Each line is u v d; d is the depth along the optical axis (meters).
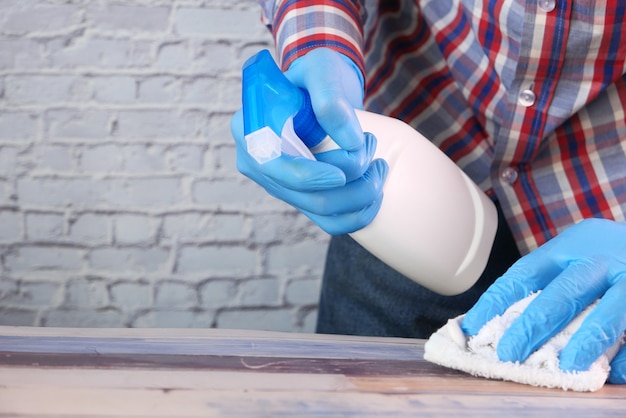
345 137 0.62
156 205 1.87
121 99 1.81
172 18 1.78
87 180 1.85
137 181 1.85
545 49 0.78
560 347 0.60
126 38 1.79
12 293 1.90
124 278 1.91
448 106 0.95
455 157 0.96
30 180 1.84
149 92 1.81
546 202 0.89
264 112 0.60
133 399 0.49
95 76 1.80
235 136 0.71
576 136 0.86
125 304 1.92
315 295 1.93
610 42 0.77
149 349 0.60
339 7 0.82
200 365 0.57
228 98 1.83
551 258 0.69
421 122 0.98
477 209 0.77
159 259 1.90
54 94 1.80
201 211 1.88
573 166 0.87
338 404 0.51
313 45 0.79
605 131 0.85
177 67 1.80
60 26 1.77
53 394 0.49
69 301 1.91
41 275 1.90
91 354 0.58
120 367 0.55
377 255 0.75
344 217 0.69
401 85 0.99
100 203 1.86
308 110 0.64
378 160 0.70
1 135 1.82
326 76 0.64
